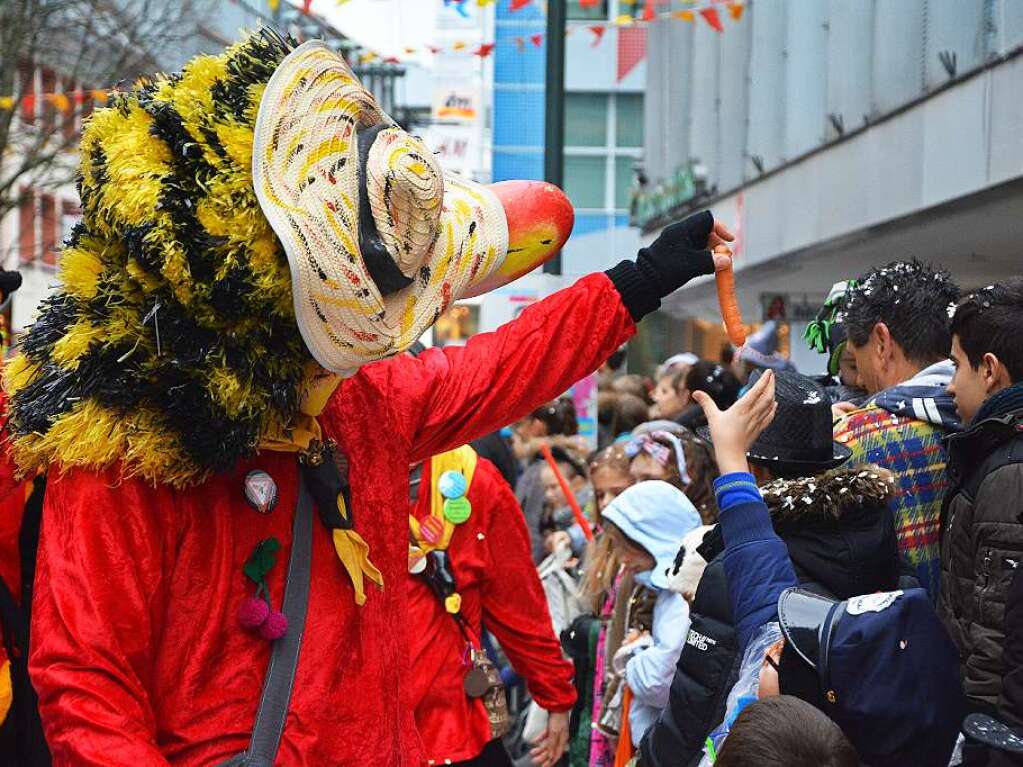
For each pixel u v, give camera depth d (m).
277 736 2.62
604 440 10.55
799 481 3.36
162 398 2.55
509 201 2.94
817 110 13.18
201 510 2.65
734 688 3.10
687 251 3.06
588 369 3.03
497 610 4.74
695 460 5.18
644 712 4.55
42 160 18.28
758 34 15.23
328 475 2.74
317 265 2.51
